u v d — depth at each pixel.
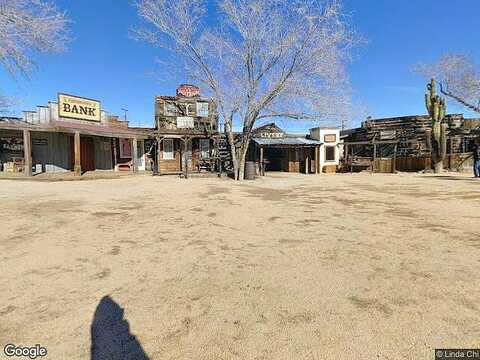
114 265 4.04
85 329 2.58
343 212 7.69
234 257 4.36
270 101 16.88
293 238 5.32
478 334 2.47
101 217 6.93
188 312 2.85
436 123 24.41
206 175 20.06
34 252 4.51
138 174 18.94
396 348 2.30
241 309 2.90
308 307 2.92
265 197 10.45
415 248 4.72
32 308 2.92
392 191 12.27
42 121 17.02
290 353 2.25
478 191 12.03
